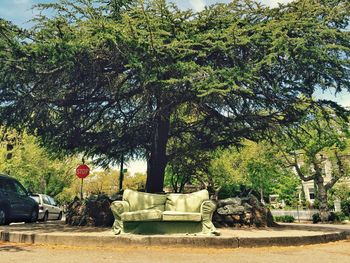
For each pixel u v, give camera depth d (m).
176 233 9.57
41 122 14.06
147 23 11.00
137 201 10.41
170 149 19.56
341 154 29.42
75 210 14.04
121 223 9.52
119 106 15.48
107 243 8.62
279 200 49.50
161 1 11.80
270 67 11.91
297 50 11.12
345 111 13.09
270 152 30.38
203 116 16.31
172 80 10.92
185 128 17.27
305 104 13.38
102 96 14.28
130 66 11.00
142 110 15.55
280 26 11.49
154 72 11.42
